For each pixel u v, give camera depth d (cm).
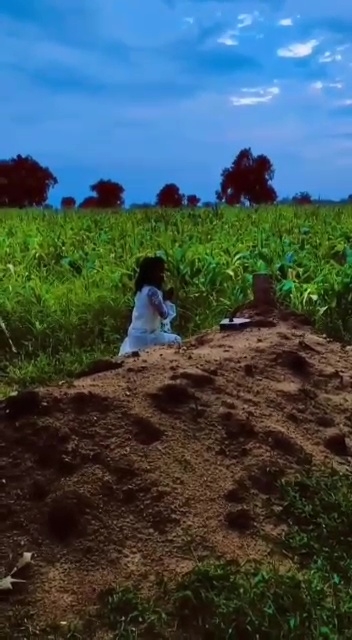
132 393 488
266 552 399
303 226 1335
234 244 1178
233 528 412
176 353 587
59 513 402
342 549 408
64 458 431
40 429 446
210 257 1046
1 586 360
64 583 368
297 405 536
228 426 480
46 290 1012
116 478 426
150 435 457
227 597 353
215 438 469
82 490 413
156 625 342
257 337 654
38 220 1609
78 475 423
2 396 625
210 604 350
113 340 898
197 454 453
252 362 577
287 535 412
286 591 358
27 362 796
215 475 442
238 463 455
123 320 941
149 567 380
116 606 351
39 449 436
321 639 336
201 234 1321
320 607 354
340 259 1105
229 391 520
